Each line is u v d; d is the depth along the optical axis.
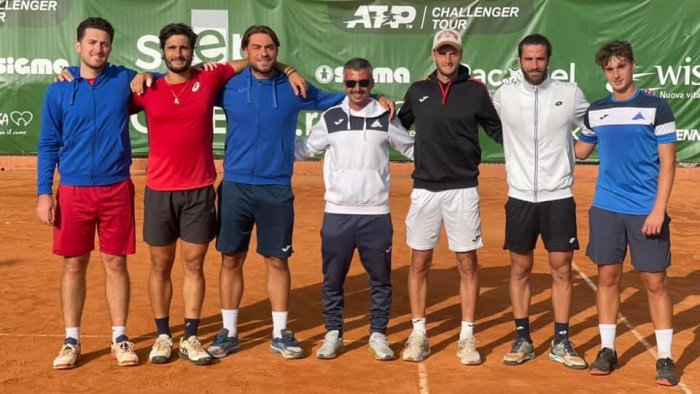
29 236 11.01
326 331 6.86
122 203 5.85
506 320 7.23
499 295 8.11
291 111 5.93
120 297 5.97
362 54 18.14
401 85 18.19
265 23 18.17
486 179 17.83
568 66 17.94
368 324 7.05
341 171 5.97
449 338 6.69
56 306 7.52
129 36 18.17
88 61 5.62
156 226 5.89
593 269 9.25
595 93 17.92
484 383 5.62
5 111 18.31
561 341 6.05
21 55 18.22
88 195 5.76
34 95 18.31
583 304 7.76
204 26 18.16
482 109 5.89
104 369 5.83
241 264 6.19
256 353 6.23
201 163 5.86
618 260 5.77
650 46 17.89
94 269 8.93
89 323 6.96
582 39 17.89
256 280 8.61
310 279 8.72
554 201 5.85
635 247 5.65
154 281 6.01
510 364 6.00
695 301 7.94
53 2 18.09
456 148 5.91
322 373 5.79
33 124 18.36
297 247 10.39
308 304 7.74
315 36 18.11
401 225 12.14
